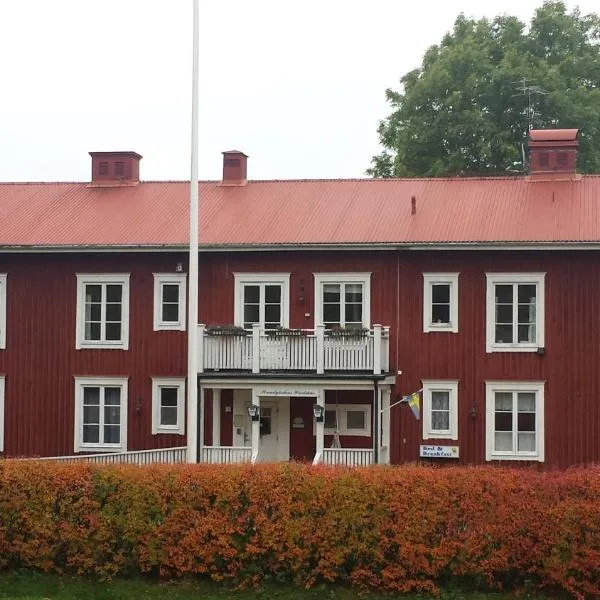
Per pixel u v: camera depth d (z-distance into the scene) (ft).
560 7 166.40
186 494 60.08
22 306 102.94
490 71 157.99
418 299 96.53
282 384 93.66
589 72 163.84
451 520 57.36
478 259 95.55
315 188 108.99
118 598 58.29
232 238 98.94
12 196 112.88
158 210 106.52
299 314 98.37
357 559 58.39
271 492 59.26
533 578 57.00
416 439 95.86
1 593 59.06
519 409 94.68
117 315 101.65
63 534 60.90
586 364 93.25
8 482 61.82
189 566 59.57
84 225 104.37
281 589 58.49
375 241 95.66
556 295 93.97
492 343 94.99
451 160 155.12
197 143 74.95
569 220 95.71
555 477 57.93
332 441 98.17
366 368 92.94
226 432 99.91
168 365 100.12
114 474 61.21
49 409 102.01
